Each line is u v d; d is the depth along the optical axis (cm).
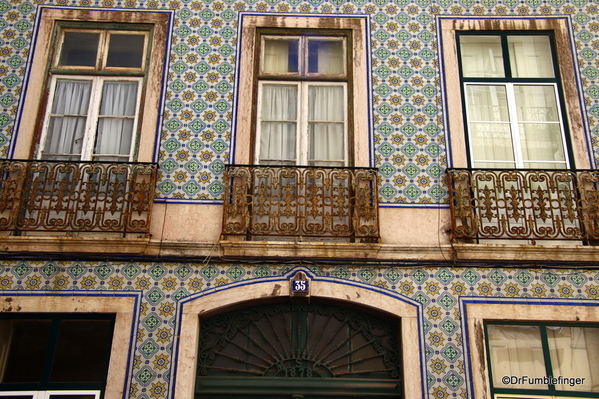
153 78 611
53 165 558
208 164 578
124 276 530
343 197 554
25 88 602
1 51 614
